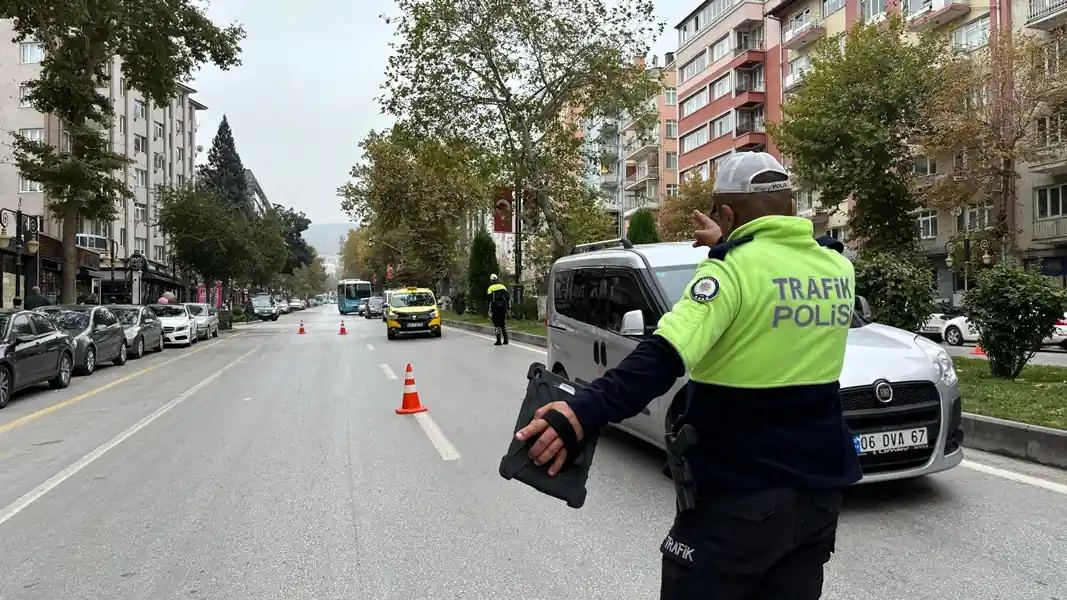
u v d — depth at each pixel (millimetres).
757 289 1861
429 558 4457
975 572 3990
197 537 4961
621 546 4582
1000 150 23141
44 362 12750
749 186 2061
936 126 23719
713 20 48250
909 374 5051
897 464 5012
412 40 23703
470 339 24641
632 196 62656
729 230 2139
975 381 9625
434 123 24547
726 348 1886
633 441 7559
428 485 6121
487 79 23797
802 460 1883
